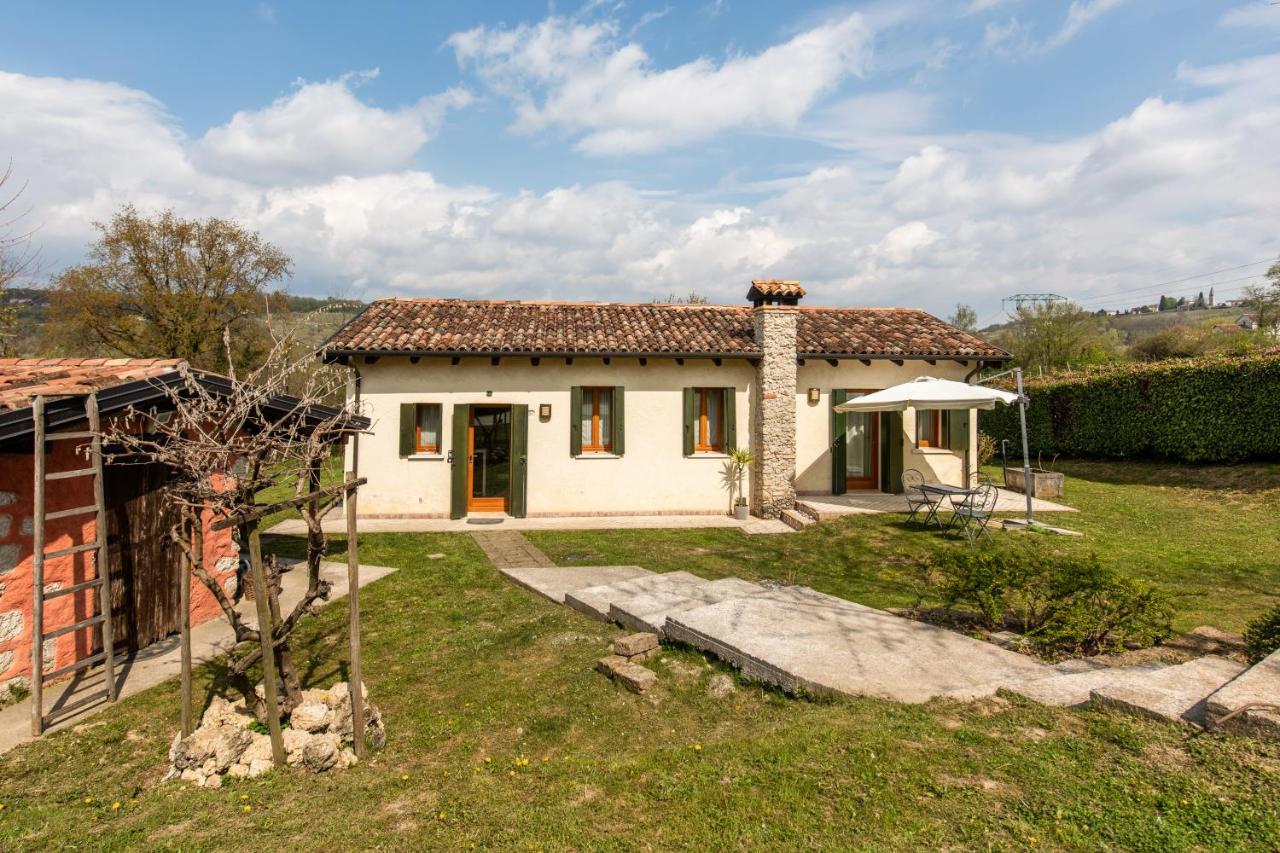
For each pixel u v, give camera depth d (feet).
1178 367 51.11
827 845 9.61
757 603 21.98
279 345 19.17
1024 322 112.37
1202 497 44.24
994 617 19.65
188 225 82.99
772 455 43.37
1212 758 10.99
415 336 42.16
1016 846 9.27
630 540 37.11
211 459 14.17
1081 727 12.63
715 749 13.02
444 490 42.75
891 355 44.98
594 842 10.25
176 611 22.38
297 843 10.81
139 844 10.96
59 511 18.19
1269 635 16.34
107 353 81.87
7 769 13.74
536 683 18.04
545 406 43.52
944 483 47.60
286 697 14.79
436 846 10.51
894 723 13.19
